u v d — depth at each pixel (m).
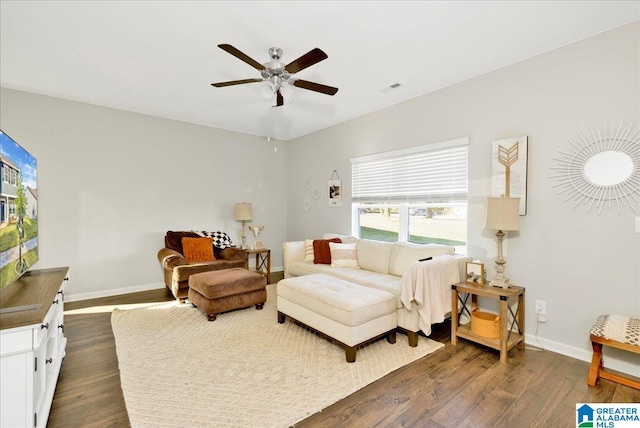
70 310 3.60
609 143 2.36
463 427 1.70
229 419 1.75
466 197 3.27
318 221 5.36
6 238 1.78
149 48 2.68
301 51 2.70
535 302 2.74
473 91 3.20
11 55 2.80
